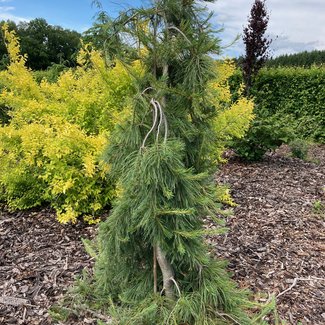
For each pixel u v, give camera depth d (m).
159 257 1.79
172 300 1.76
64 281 2.52
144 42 1.69
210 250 2.93
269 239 3.27
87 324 2.05
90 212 3.60
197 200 1.65
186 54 1.70
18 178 3.58
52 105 3.83
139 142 1.67
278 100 9.38
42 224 3.43
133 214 1.59
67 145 3.27
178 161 1.56
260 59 8.01
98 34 1.80
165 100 1.74
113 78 3.55
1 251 2.94
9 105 4.11
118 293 2.09
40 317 2.16
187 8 1.70
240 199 4.21
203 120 1.78
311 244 3.23
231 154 6.33
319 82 8.88
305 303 2.38
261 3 7.71
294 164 6.04
